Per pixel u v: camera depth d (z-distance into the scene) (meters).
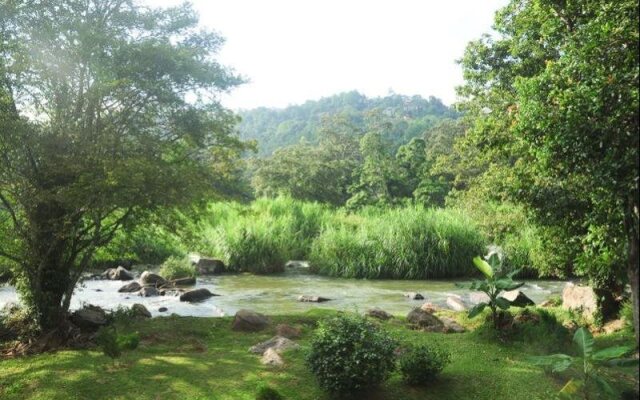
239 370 7.08
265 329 9.59
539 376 6.62
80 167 7.89
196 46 10.12
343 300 15.74
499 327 8.61
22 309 9.52
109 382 6.74
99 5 9.33
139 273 20.66
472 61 12.88
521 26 10.46
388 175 46.81
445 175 43.78
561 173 5.62
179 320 10.39
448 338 8.68
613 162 4.60
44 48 8.41
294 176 45.66
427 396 6.21
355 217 29.47
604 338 8.27
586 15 7.14
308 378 6.70
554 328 8.30
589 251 7.60
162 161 8.80
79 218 8.80
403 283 19.56
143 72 9.12
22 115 8.36
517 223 16.55
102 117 9.10
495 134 9.11
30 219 8.52
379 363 6.11
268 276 21.33
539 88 5.77
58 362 7.55
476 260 8.73
